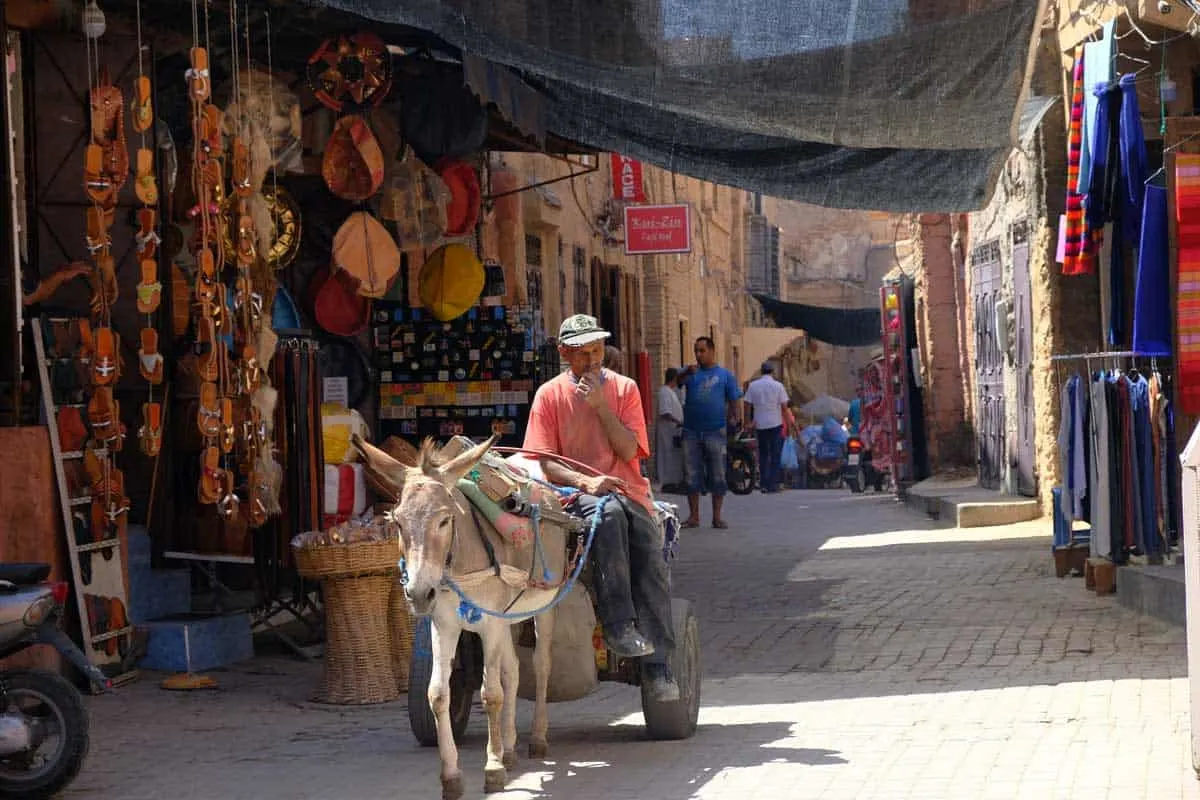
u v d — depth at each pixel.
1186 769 6.80
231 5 11.27
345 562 9.44
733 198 50.97
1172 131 11.57
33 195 11.32
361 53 12.23
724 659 10.83
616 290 30.02
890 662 10.31
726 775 7.18
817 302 62.62
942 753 7.44
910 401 25.89
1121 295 13.82
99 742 8.54
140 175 10.29
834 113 10.79
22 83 11.36
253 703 9.60
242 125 11.85
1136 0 13.71
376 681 9.56
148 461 11.48
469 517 6.70
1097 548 12.20
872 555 16.48
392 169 13.51
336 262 12.87
